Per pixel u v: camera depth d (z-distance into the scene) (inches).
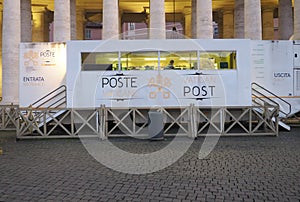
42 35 1167.0
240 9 1011.3
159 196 202.5
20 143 410.6
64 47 547.8
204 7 792.3
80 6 1173.7
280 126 517.0
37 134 474.6
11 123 652.7
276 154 329.1
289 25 1046.4
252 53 565.6
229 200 194.7
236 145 383.2
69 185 226.8
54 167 280.1
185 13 1190.3
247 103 492.4
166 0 1122.7
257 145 382.6
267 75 566.3
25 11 989.2
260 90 563.5
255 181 233.8
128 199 197.3
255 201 192.9
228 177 245.0
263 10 1197.7
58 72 546.9
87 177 247.4
